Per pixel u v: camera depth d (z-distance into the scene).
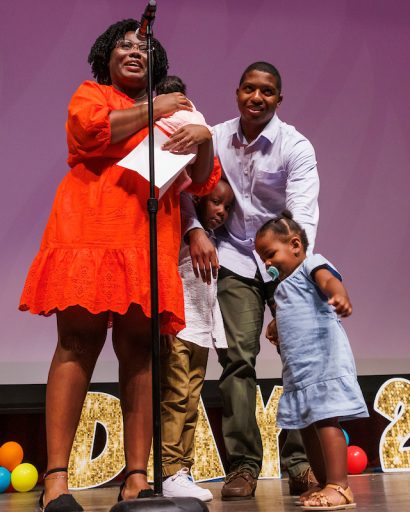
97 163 2.11
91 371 2.06
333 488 2.05
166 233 2.12
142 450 2.05
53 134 4.23
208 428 3.79
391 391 4.17
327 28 4.73
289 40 4.66
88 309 1.95
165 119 2.19
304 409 2.15
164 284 2.05
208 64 4.52
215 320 2.72
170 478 2.49
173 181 2.10
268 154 2.81
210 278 2.53
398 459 4.07
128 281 1.99
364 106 4.71
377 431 4.54
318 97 4.65
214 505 2.31
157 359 1.84
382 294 4.52
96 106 2.06
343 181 4.59
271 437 3.92
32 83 4.24
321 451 2.21
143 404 2.07
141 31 2.02
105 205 2.05
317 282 2.15
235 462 2.69
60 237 2.03
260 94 2.78
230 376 2.73
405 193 4.67
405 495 2.47
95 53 2.36
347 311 2.02
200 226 2.61
